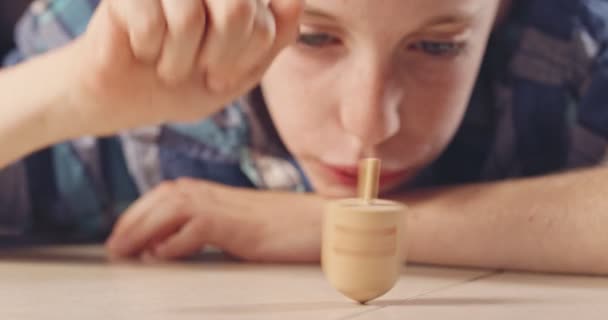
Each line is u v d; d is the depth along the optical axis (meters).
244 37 0.47
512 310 0.43
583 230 0.52
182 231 0.57
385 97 0.52
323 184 0.57
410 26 0.51
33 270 0.53
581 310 0.43
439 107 0.55
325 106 0.55
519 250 0.53
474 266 0.54
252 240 0.57
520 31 0.66
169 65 0.48
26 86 0.56
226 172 0.70
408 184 0.63
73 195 0.70
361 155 0.54
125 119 0.52
